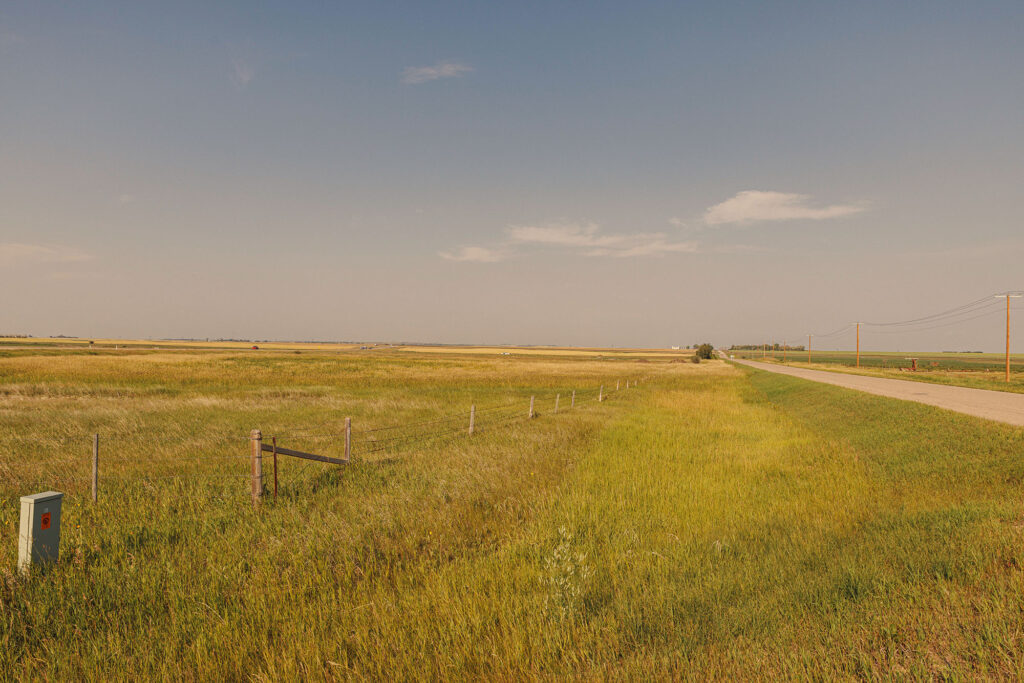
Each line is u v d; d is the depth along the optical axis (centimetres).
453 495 824
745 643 400
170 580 541
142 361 5438
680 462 1161
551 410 2264
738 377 6141
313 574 545
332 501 810
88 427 1501
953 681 326
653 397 3027
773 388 4094
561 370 5994
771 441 1520
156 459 1095
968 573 462
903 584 467
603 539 661
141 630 443
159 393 2730
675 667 374
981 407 1873
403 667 387
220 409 2002
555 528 676
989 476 902
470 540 660
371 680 376
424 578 536
